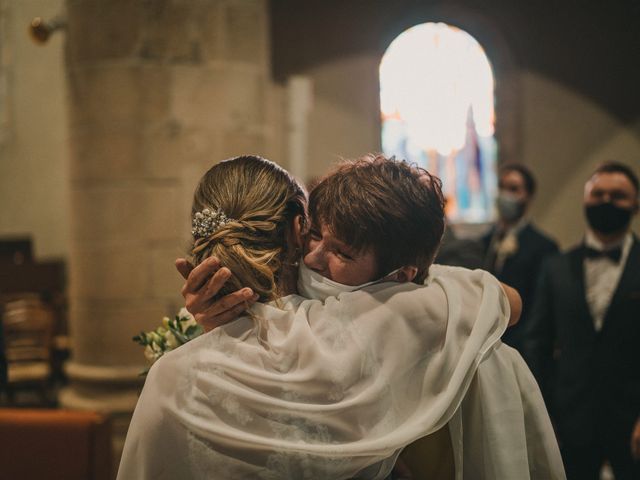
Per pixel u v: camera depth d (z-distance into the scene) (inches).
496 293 57.1
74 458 94.3
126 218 211.9
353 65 286.5
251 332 52.6
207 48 214.5
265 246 55.3
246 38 219.0
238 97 217.9
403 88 296.0
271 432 48.7
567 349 133.3
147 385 51.1
